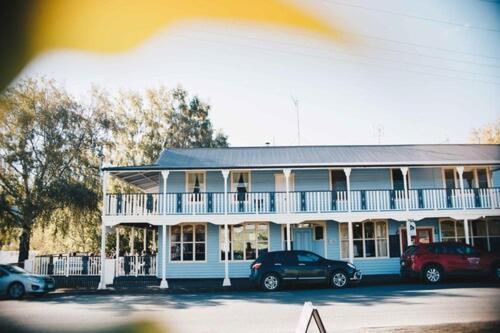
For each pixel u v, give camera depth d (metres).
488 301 13.81
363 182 25.77
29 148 26.17
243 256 24.83
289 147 28.77
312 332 10.11
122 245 36.06
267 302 15.39
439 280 19.66
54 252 33.94
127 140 39.22
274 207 23.52
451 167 25.25
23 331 10.93
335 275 19.20
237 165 23.75
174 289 20.42
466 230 23.42
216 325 11.33
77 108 28.08
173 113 41.75
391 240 25.00
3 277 18.64
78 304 16.20
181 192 25.05
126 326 11.48
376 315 11.99
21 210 25.69
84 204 26.14
